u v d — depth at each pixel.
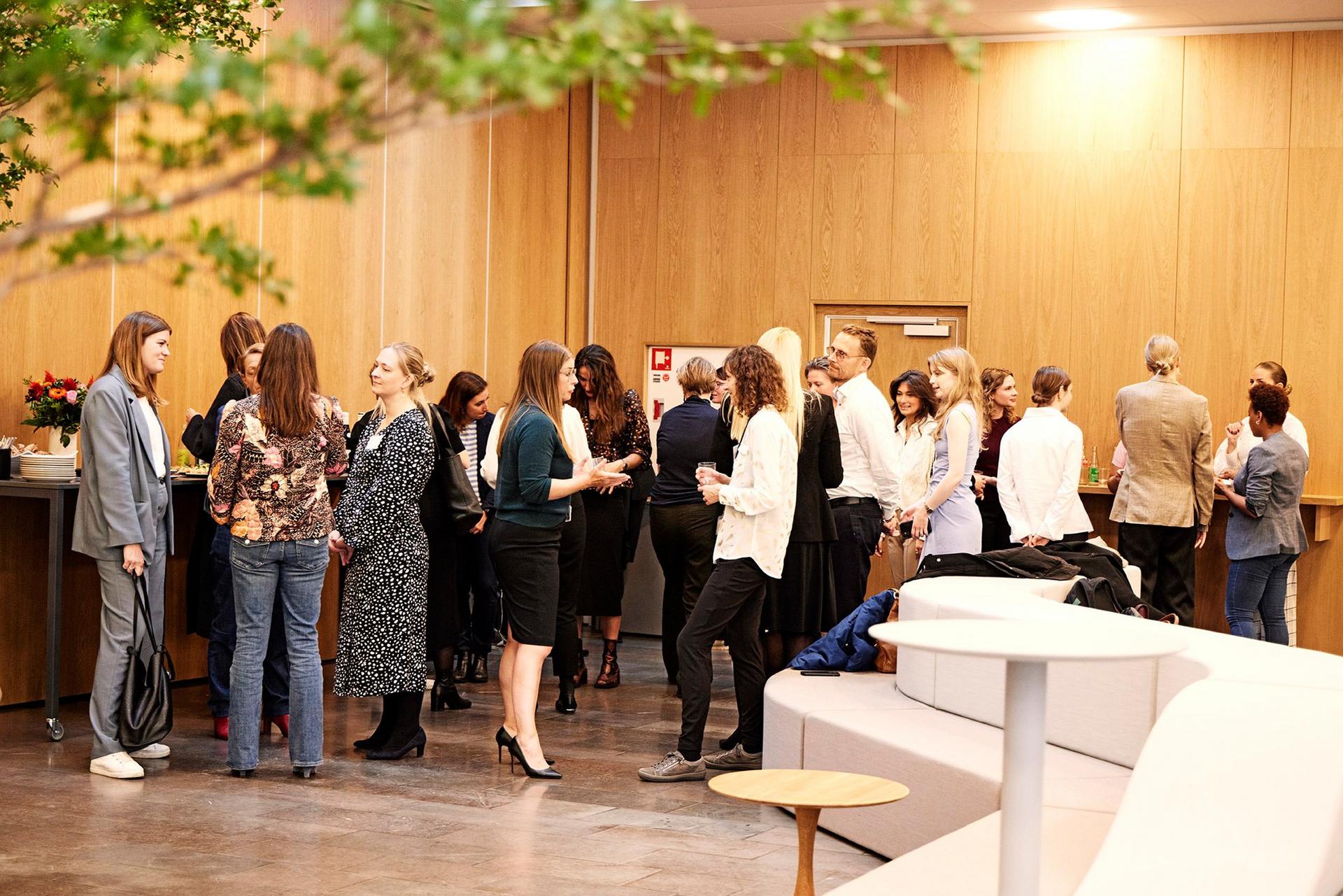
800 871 3.24
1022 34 9.67
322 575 5.13
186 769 5.21
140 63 1.32
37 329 6.36
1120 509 7.80
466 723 6.20
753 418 5.14
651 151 10.52
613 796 4.95
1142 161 9.46
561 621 6.52
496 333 9.75
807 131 10.15
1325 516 8.79
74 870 3.94
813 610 5.87
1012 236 9.73
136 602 5.11
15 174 3.78
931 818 4.01
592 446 7.00
